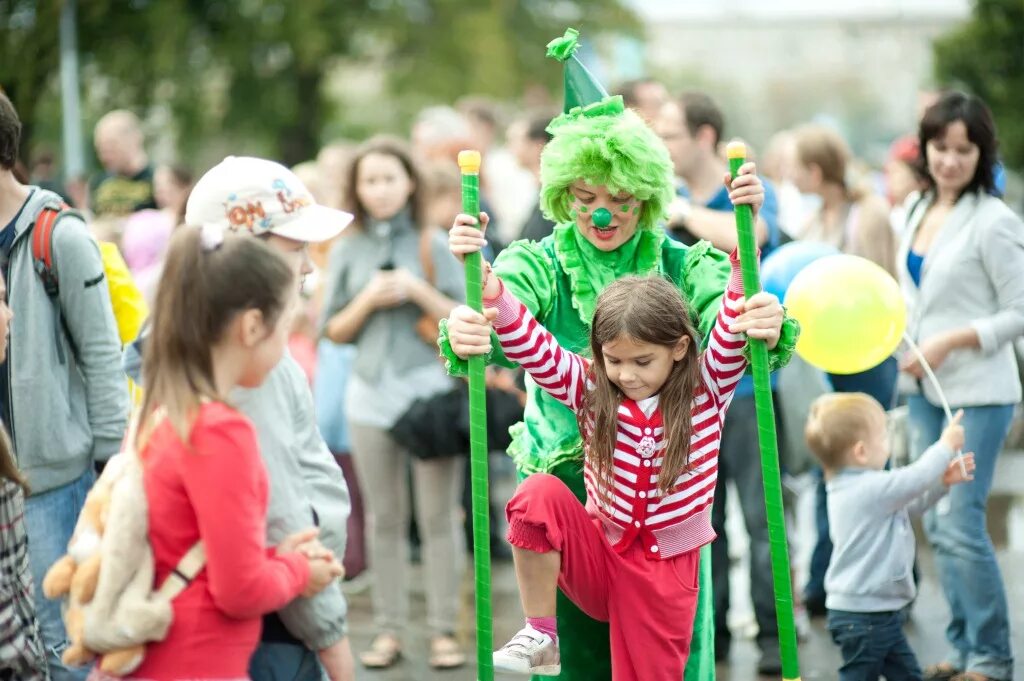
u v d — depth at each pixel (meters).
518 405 7.09
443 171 7.74
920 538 8.72
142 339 4.71
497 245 7.19
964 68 18.80
